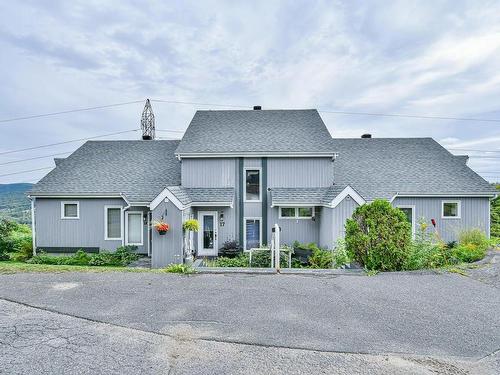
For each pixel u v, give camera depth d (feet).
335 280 23.49
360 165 57.98
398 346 13.34
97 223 50.70
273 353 12.71
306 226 49.93
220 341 13.73
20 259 47.37
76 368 11.56
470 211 51.67
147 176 53.78
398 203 51.93
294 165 51.24
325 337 14.15
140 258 47.70
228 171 51.26
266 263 36.86
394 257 26.68
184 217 42.27
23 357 12.34
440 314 16.87
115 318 16.15
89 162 57.00
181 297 19.47
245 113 62.39
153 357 12.37
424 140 64.69
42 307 17.65
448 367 11.75
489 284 22.34
